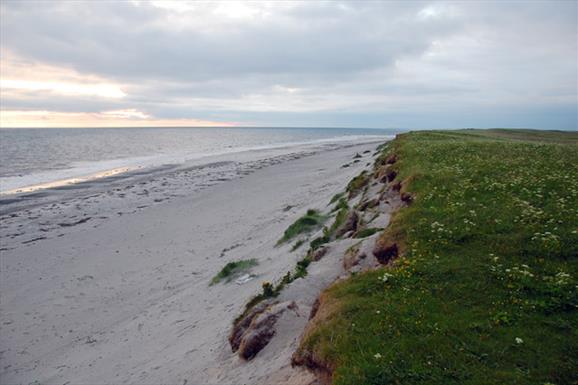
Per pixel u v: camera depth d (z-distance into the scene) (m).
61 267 25.50
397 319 8.58
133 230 32.41
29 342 17.44
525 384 6.54
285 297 12.77
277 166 66.88
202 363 11.95
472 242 12.05
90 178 58.03
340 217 21.59
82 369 14.58
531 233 12.04
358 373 7.10
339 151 93.19
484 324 8.20
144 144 143.00
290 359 9.23
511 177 18.88
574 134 71.75
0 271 25.11
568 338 7.63
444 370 6.99
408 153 29.17
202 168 68.31
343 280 11.20
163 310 18.12
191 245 27.55
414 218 14.27
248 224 30.41
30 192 47.34
